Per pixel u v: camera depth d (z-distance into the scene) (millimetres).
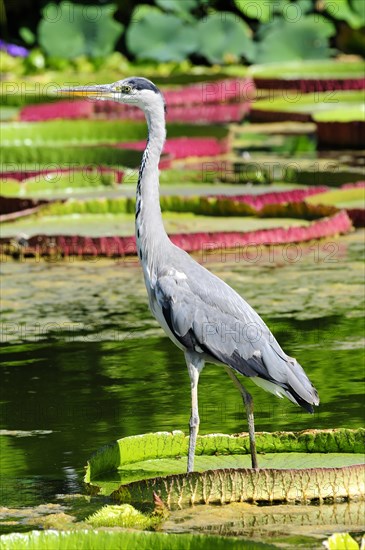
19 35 38031
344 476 7781
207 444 8672
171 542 6129
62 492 8016
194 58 36531
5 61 35562
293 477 7746
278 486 7730
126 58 37094
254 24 37312
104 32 35875
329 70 34250
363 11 36031
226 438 8664
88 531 6238
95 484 8094
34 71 34875
